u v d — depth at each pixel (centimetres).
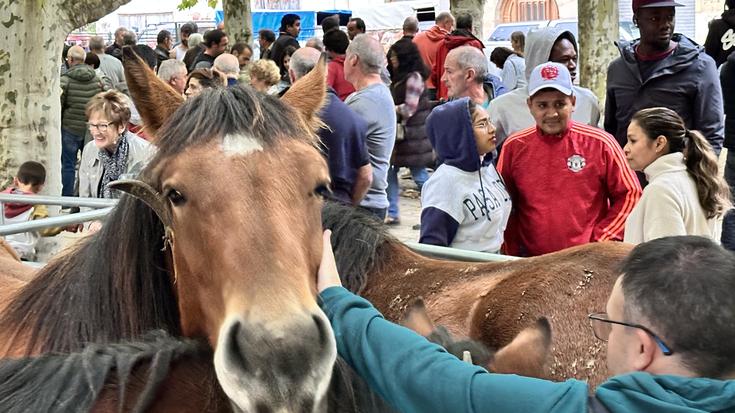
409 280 312
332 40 878
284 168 198
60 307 246
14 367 189
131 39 1204
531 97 388
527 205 397
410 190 1130
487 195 378
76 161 1045
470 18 1068
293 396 169
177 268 211
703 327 152
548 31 577
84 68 1016
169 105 237
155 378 184
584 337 256
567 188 387
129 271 236
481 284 293
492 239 383
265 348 169
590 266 272
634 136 381
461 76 552
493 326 272
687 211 366
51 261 270
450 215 374
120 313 236
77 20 686
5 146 667
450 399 172
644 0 527
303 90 254
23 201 481
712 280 154
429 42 1059
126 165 508
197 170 197
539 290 270
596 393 160
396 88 893
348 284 314
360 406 206
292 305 176
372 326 189
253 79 652
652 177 378
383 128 541
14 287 332
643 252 165
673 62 534
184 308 211
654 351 159
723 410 149
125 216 237
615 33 1098
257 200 191
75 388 179
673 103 535
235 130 201
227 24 1664
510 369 214
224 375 172
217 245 189
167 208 209
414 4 2217
